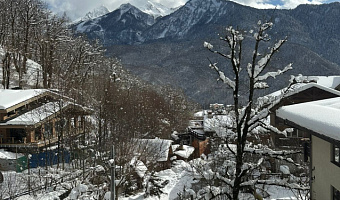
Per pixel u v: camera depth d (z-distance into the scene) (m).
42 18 57.41
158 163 34.12
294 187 11.09
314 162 14.52
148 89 85.81
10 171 27.44
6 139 30.92
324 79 41.22
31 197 21.56
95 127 35.91
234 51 10.77
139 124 43.38
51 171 26.41
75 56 60.62
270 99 11.21
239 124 11.08
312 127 10.87
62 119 30.00
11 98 31.84
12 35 54.31
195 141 47.31
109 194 20.70
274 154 11.27
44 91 33.69
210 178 12.16
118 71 79.06
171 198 25.34
